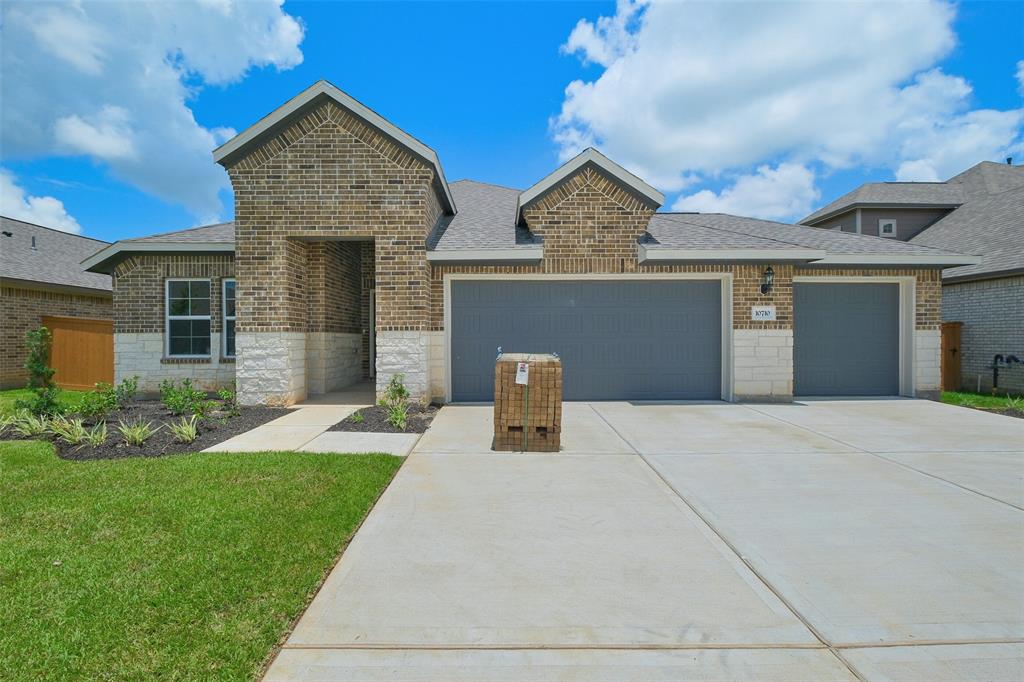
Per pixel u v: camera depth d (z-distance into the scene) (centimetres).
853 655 274
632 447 703
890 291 1180
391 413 875
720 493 518
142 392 1191
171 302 1205
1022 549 394
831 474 581
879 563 373
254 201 1012
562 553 388
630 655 273
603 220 1090
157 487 505
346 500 475
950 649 280
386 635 288
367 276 1519
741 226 1440
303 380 1117
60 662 259
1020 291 1346
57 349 1474
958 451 683
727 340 1104
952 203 1962
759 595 331
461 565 368
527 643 283
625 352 1115
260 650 269
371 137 1007
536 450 681
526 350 1109
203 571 346
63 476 539
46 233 2027
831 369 1176
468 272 1085
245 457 618
